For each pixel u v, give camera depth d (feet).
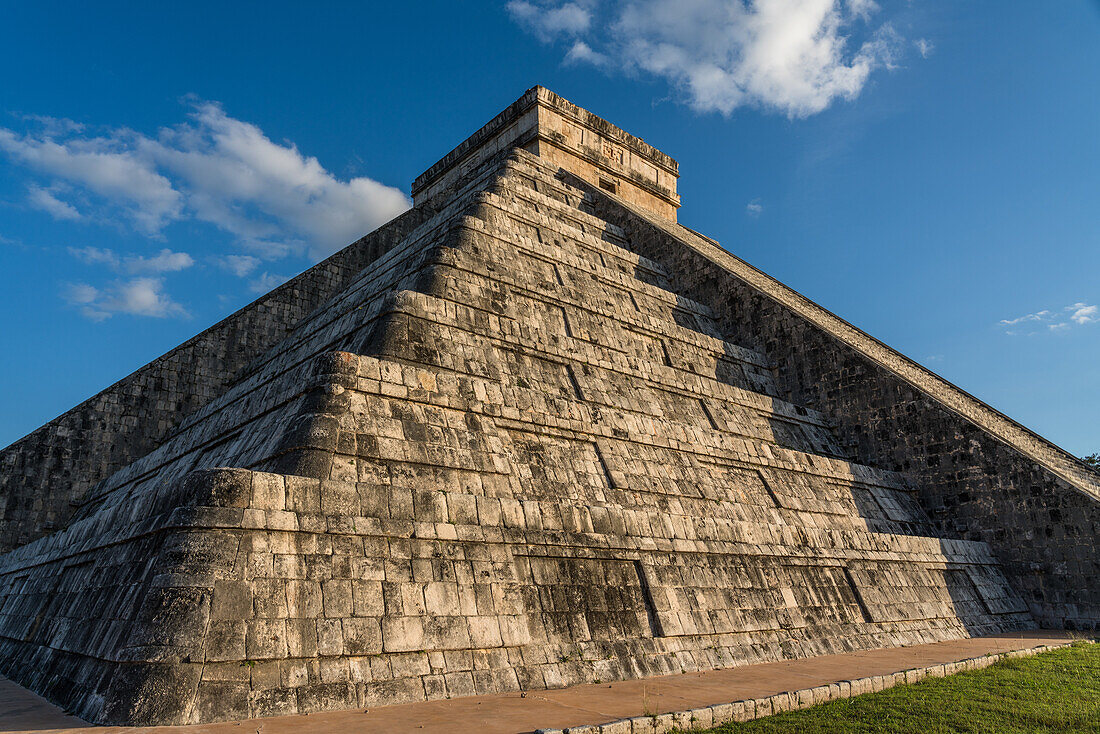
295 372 43.32
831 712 26.61
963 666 36.68
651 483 48.44
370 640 28.14
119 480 61.46
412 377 40.55
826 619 45.52
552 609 34.47
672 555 41.19
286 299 82.89
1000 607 58.44
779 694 27.55
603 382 55.47
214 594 25.82
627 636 36.09
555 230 73.67
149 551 28.58
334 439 34.47
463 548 33.55
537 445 44.96
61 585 37.11
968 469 65.21
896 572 53.31
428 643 29.55
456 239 58.95
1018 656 41.34
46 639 34.27
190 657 24.34
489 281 56.65
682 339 70.59
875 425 71.46
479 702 27.30
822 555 48.85
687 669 36.11
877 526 61.16
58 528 61.93
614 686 31.35
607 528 39.68
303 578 28.12
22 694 29.91
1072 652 43.86
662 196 123.85
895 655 42.06
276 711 24.62
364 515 31.40
